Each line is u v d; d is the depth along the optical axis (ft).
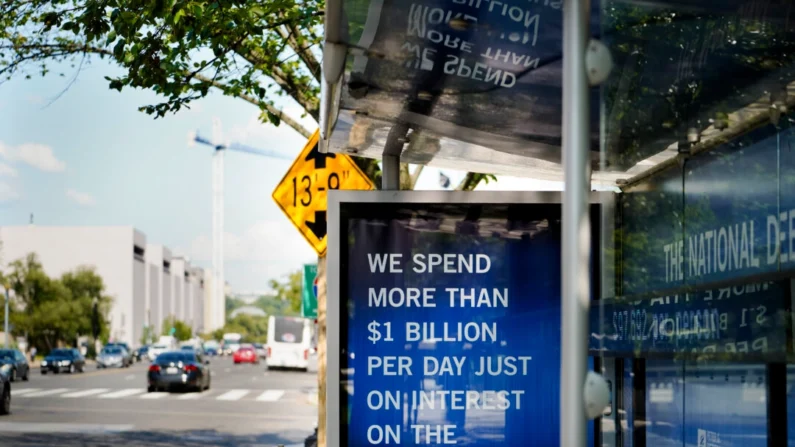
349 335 19.04
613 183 18.53
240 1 35.04
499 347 19.02
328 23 13.25
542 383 18.94
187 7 34.55
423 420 18.93
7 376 90.68
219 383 164.96
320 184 34.09
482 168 23.44
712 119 14.92
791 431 13.09
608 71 10.26
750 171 14.34
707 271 15.61
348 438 18.88
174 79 36.68
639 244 17.89
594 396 9.91
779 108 13.61
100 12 34.30
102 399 116.98
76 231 540.52
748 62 13.70
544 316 19.03
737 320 14.58
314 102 47.09
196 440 67.46
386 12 13.38
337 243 19.08
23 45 40.45
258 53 42.16
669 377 16.87
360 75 16.21
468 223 19.19
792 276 13.10
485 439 18.89
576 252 10.08
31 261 353.92
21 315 344.49
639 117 15.14
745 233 14.48
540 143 19.98
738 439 14.57
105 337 387.14
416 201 19.16
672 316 16.81
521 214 19.17
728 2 12.22
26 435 69.62
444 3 13.16
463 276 19.11
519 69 15.84
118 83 35.65
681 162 16.28
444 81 16.40
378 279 19.12
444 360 19.02
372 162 46.14
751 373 14.20
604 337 17.97
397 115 18.52
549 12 13.71
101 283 391.86
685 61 13.93
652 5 12.36
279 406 106.01
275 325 234.58
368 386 18.98
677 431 16.52
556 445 18.86
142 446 63.00
